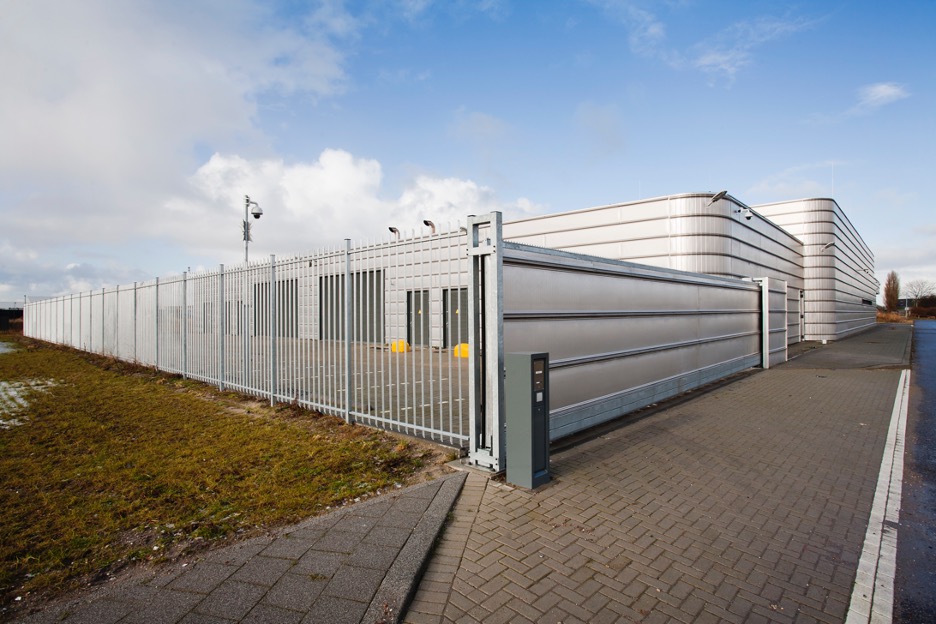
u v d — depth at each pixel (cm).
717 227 1552
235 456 529
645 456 546
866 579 311
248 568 302
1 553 323
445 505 393
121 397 880
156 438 603
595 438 617
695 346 993
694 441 611
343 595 274
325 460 510
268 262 819
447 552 331
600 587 293
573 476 478
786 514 406
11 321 3928
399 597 272
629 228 1677
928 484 482
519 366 447
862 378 1166
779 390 993
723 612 272
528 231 1942
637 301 776
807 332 2658
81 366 1369
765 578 309
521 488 443
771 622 265
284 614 258
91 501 412
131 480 460
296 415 713
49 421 696
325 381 712
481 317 499
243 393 874
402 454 526
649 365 815
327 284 707
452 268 530
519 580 298
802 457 559
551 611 269
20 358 1616
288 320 782
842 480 489
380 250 628
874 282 5231
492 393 477
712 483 470
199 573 298
